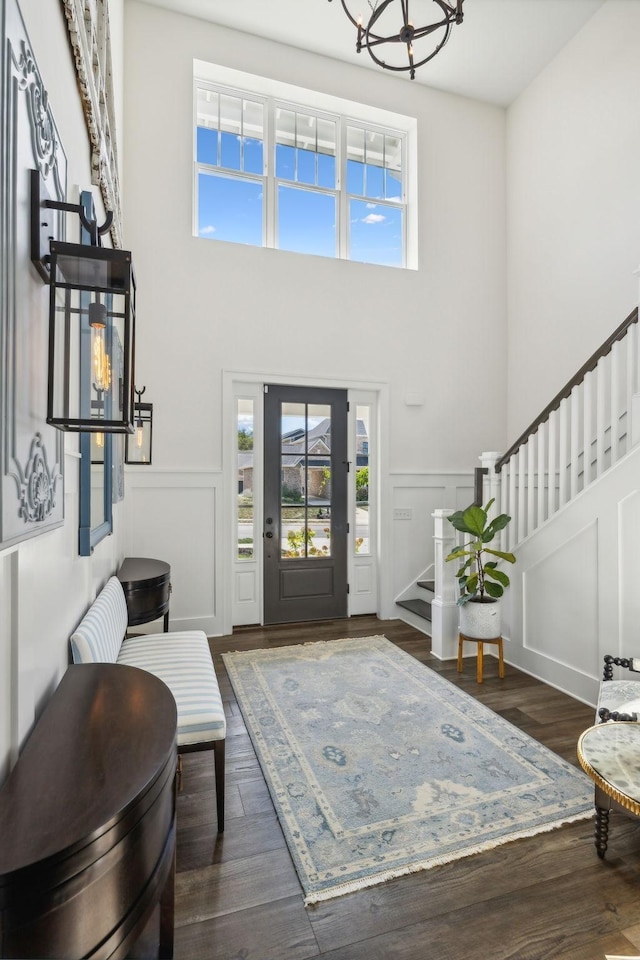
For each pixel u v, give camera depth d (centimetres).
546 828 187
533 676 336
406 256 503
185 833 184
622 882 163
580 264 438
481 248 514
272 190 455
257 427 439
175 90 409
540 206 480
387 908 153
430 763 229
